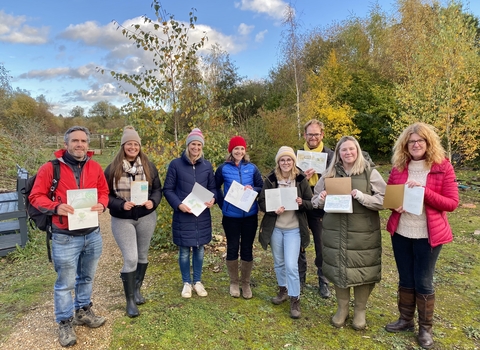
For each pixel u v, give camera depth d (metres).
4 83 21.19
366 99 17.94
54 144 20.05
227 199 3.59
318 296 3.95
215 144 6.01
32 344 2.97
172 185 3.72
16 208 6.43
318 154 3.93
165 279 4.38
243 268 3.83
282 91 20.31
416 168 3.03
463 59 10.56
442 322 3.43
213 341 3.03
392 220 3.11
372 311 3.65
